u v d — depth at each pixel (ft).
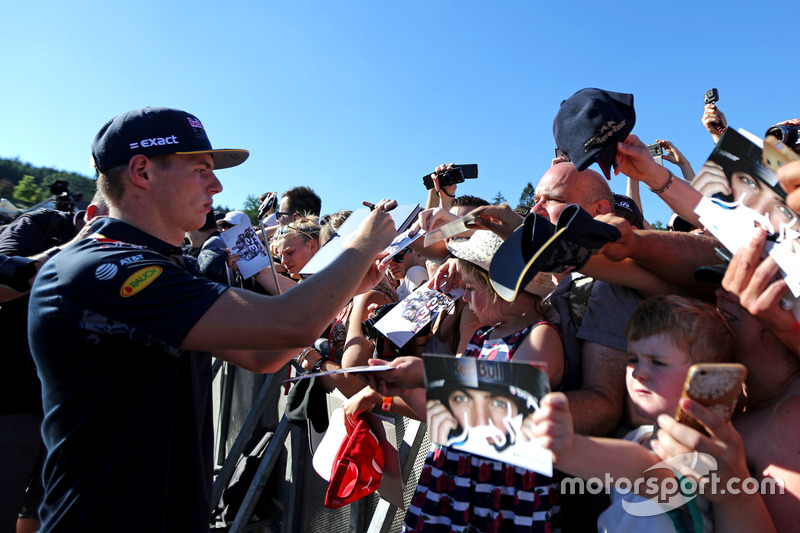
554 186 5.85
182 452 5.24
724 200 4.04
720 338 3.88
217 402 16.02
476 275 5.72
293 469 11.03
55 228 10.23
